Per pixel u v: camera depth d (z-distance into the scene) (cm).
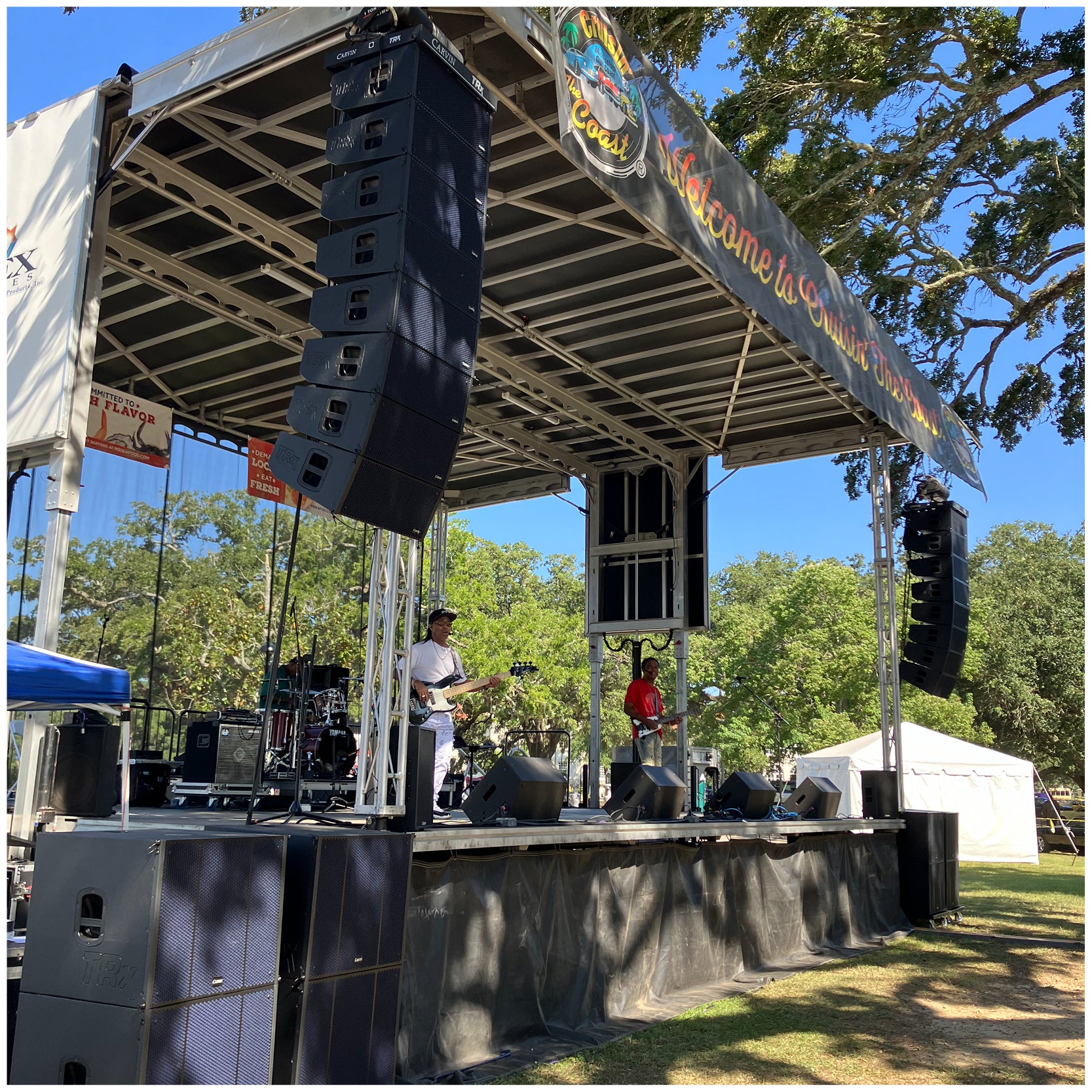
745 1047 572
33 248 509
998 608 3675
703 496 1159
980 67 1268
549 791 591
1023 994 734
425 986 496
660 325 845
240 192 657
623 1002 650
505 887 562
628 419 1080
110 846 336
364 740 497
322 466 414
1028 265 1416
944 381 1516
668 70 1231
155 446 957
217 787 703
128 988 320
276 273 739
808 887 895
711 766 1129
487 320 837
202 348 884
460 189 454
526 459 1164
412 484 435
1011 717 3591
